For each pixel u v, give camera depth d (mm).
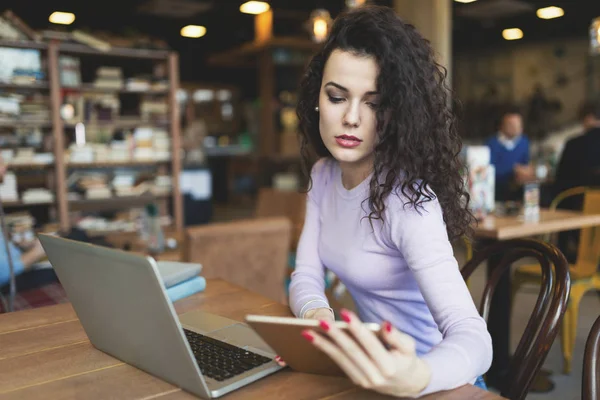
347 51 1098
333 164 1389
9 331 1301
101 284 970
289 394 922
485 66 15781
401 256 1187
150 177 5797
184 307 1441
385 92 1087
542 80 14695
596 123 5230
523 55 14977
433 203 1111
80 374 1030
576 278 3119
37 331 1297
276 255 2748
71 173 5406
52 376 1024
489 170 3123
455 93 1276
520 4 7727
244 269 2670
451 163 1174
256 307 1436
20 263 2398
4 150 4906
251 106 12211
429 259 1063
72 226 5188
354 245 1242
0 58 4836
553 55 14414
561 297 1210
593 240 3309
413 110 1095
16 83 4871
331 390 935
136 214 5480
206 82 15141
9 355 1142
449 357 885
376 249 1199
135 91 5539
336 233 1295
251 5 7766
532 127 13961
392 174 1120
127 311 951
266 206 4277
